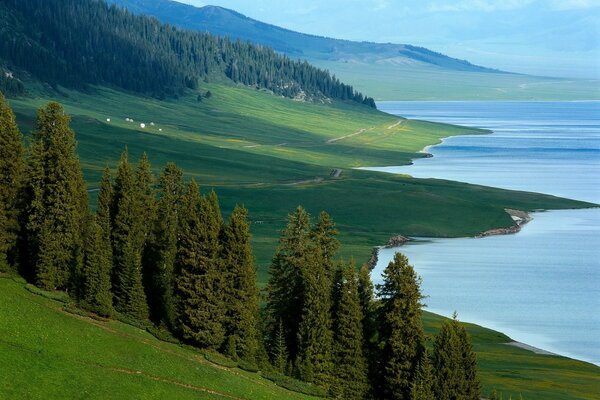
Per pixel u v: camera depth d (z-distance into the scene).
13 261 134.88
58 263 130.88
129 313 127.44
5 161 132.75
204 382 110.38
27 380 94.12
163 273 132.50
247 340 126.06
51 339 106.06
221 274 125.62
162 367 110.75
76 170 135.75
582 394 131.25
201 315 123.56
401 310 125.06
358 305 127.88
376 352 128.88
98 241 123.62
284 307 133.00
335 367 126.31
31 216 131.38
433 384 120.00
